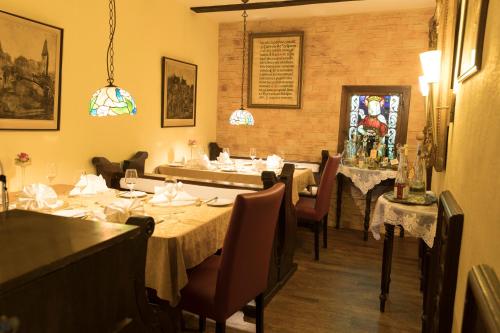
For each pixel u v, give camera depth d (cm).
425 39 496
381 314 302
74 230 106
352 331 277
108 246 99
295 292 335
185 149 545
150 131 476
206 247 234
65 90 359
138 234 111
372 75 524
